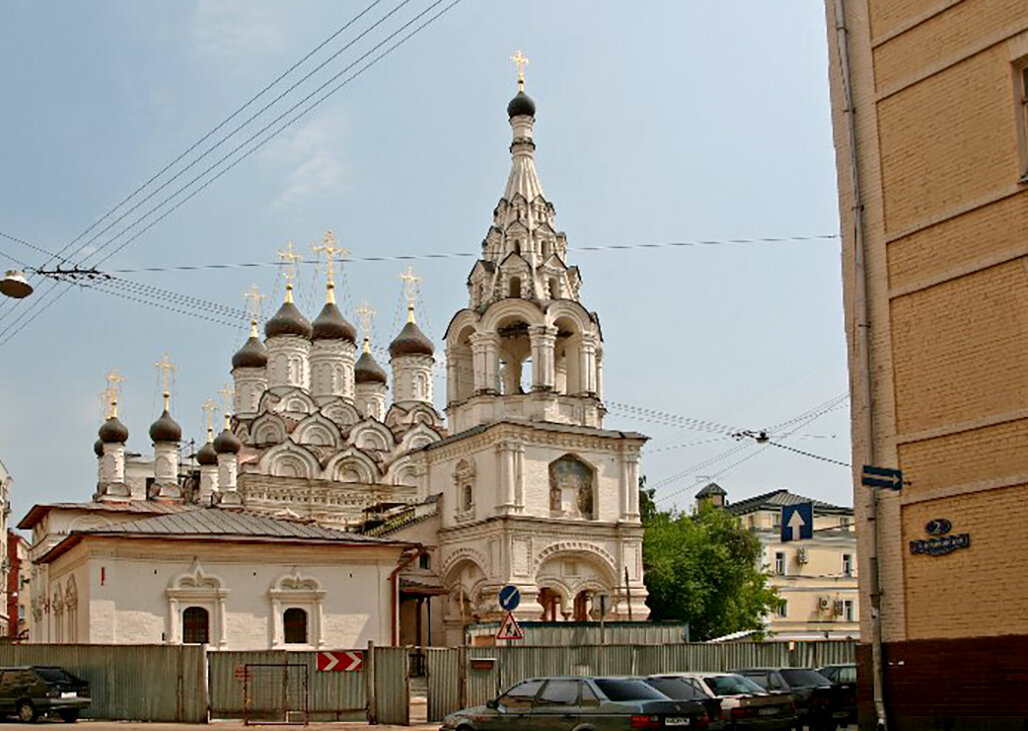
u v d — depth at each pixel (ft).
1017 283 58.95
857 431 65.87
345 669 101.09
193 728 97.04
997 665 57.82
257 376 286.25
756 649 130.41
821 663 133.80
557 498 178.50
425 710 112.88
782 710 79.00
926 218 63.57
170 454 272.51
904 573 62.75
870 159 67.00
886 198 65.92
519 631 96.07
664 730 64.44
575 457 181.06
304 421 255.09
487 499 177.68
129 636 121.19
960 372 61.16
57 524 206.49
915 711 61.16
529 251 187.32
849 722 87.35
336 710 105.19
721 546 211.20
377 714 104.22
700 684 78.89
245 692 105.40
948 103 63.31
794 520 81.82
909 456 63.21
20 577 354.54
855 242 66.95
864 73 67.92
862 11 68.54
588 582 179.63
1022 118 59.77
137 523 129.70
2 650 116.47
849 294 67.31
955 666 59.67
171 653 108.37
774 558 250.57
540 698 69.26
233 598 126.31
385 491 251.19
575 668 115.65
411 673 131.64
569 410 182.19
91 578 120.78
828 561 255.09
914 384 63.36
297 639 128.77
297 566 129.70
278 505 241.14
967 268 61.26
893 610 62.90
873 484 61.46
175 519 131.13
